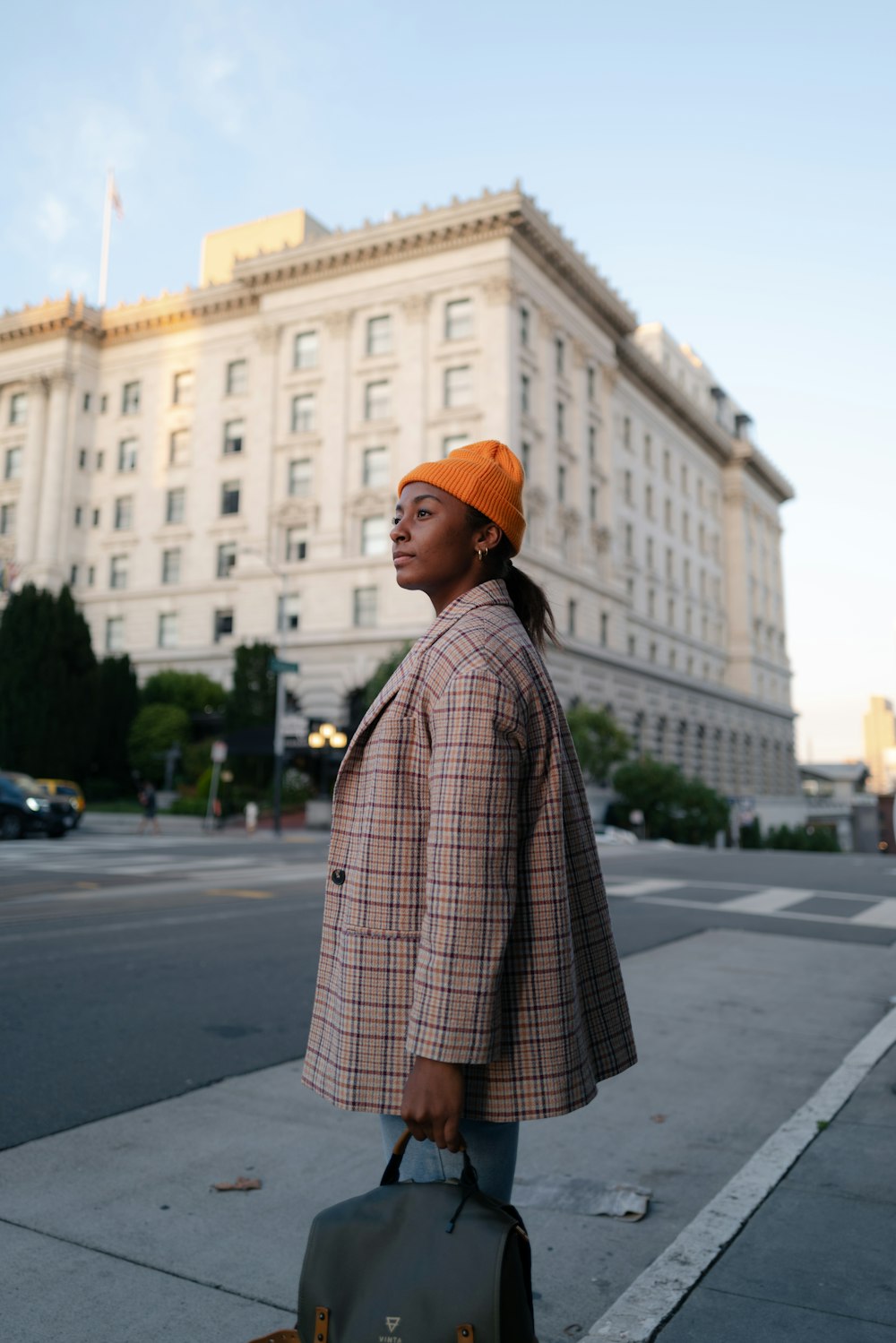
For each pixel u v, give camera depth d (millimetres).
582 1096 1577
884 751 143000
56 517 47906
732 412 73875
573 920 1746
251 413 44594
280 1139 3863
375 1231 1418
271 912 11094
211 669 44000
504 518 1842
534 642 2068
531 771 1631
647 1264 2885
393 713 1670
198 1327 2451
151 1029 5617
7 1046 5168
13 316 49812
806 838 63531
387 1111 1535
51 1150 3680
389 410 40938
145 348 48844
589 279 44344
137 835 29156
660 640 54406
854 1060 5109
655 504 55344
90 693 39469
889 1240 2955
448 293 40406
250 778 39562
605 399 47750
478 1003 1429
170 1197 3266
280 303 44312
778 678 74125
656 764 43375
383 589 39562
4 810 24203
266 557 42812
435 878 1470
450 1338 1324
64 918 10133
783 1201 3256
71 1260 2793
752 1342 2377
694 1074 4988
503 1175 1636
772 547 76625
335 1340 1368
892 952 9047
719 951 8953
